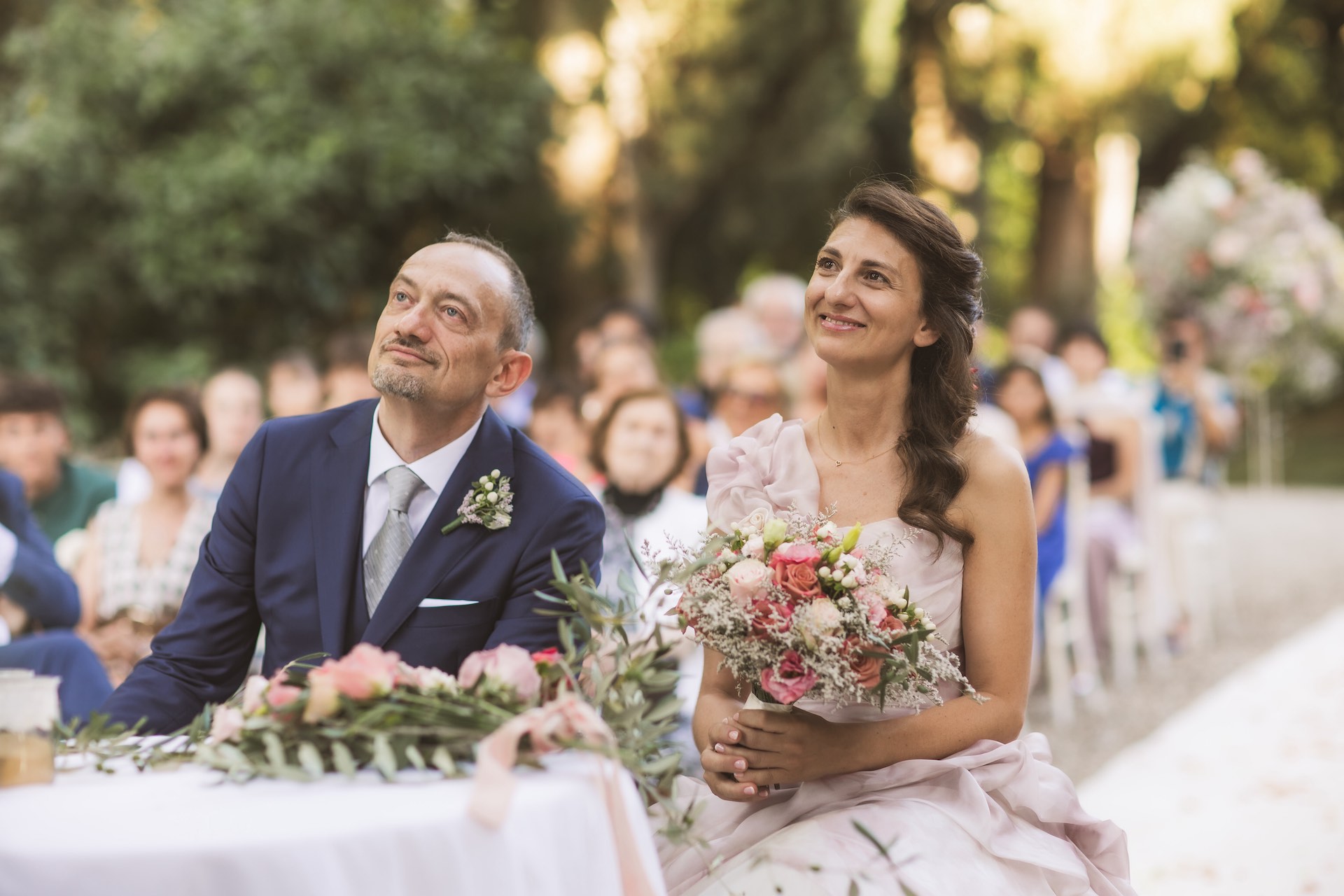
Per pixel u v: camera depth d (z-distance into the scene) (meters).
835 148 13.82
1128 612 6.69
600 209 13.39
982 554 2.42
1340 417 18.64
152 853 1.60
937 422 2.48
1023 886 2.26
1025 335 8.46
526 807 1.78
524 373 2.56
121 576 4.38
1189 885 3.77
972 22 15.75
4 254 10.36
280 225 10.76
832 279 2.46
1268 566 9.84
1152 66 15.67
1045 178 18.84
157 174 10.72
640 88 13.48
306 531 2.52
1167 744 5.35
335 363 5.36
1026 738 2.62
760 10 13.23
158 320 11.58
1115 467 6.86
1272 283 8.09
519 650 2.03
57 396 4.75
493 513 2.47
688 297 15.94
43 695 1.93
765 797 2.40
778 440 2.57
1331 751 5.07
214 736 1.96
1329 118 19.52
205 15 11.06
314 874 1.62
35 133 10.71
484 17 12.72
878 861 2.18
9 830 1.67
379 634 2.43
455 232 2.60
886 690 2.19
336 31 11.11
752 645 2.13
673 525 4.03
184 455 4.40
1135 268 8.56
